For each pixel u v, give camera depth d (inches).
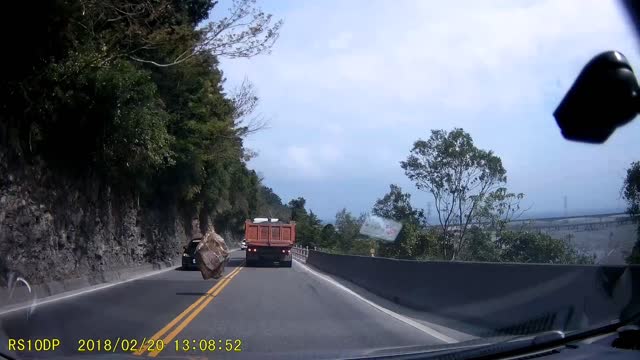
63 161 824.9
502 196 1589.6
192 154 1359.5
